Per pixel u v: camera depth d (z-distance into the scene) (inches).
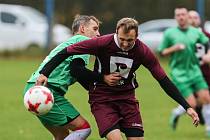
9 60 2763.3
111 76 634.8
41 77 633.0
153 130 1090.7
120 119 643.5
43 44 3006.9
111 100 646.5
